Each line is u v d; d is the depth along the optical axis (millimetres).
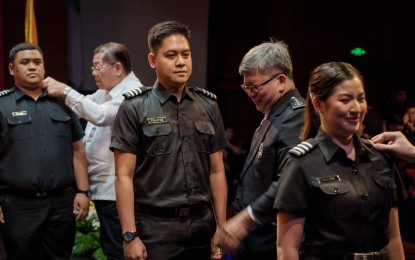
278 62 2686
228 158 7379
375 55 9711
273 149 2637
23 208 3705
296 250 2057
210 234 2943
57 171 3771
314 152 2082
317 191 2031
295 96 2703
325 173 2045
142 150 2842
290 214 2059
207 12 8547
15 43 6254
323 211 2033
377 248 2078
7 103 3742
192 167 2873
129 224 2750
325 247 2037
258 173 2678
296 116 2611
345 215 2016
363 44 9695
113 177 3848
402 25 9672
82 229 5184
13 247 3709
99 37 7828
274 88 2699
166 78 2850
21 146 3699
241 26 9477
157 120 2842
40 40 6539
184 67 2844
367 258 2035
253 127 9578
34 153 3715
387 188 2084
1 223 3734
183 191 2836
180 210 2820
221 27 9398
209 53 9266
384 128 7512
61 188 3799
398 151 2135
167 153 2834
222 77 9484
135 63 8016
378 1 9648
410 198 4645
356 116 2002
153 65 2941
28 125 3730
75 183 3949
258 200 2307
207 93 3100
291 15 9547
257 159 2688
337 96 1995
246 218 2309
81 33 7766
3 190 3721
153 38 2861
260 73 2693
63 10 6633
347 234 2014
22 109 3748
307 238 2090
